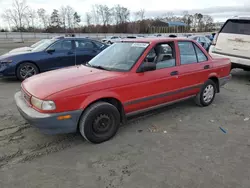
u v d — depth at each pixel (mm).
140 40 3949
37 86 3074
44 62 7121
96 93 3055
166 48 3910
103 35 51375
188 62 4238
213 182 2428
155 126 3828
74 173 2590
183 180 2461
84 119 3020
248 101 5223
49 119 2775
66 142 3291
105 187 2367
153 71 3652
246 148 3127
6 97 5324
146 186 2375
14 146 3160
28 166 2715
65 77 3289
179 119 4137
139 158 2881
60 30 61094
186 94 4309
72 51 7605
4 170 2637
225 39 7047
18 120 4000
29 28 58062
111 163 2777
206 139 3385
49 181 2455
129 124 3906
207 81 4641
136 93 3471
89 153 2998
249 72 8945
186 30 69625
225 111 4566
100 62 3932
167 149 3094
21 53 6949
